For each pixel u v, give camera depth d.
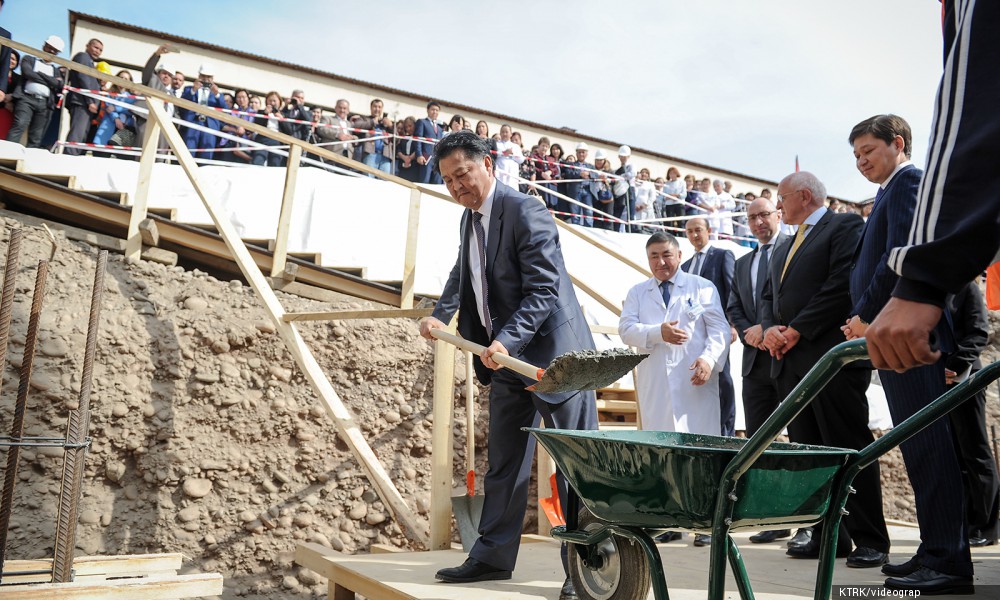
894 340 1.18
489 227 3.15
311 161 7.73
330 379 5.58
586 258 8.92
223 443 5.05
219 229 5.26
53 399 4.55
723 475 1.62
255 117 9.21
